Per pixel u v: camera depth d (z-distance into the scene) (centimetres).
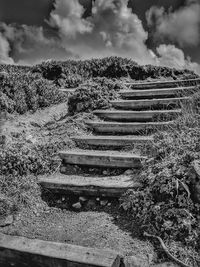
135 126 573
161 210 346
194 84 764
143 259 309
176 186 349
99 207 417
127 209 386
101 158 486
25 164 484
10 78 779
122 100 711
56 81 1065
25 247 324
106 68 1096
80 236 358
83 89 717
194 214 333
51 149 538
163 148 430
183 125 487
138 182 406
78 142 566
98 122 615
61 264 306
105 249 328
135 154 482
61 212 423
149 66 1100
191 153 383
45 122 738
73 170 501
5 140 565
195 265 295
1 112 707
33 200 438
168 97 708
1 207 410
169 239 323
